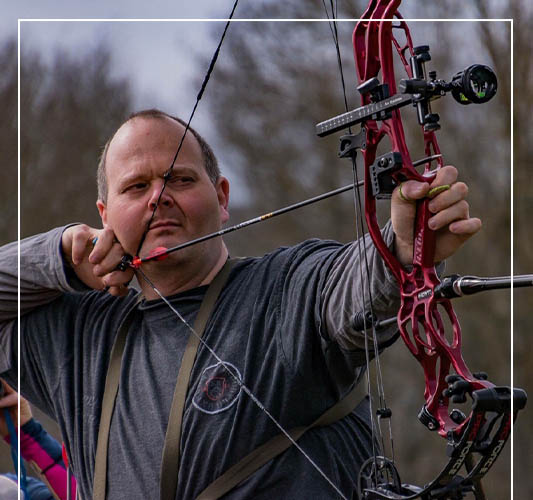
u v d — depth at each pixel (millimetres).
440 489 5039
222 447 6020
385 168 5191
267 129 28812
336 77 28391
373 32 5504
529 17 25594
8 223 24000
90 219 24344
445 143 26984
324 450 6059
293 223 28312
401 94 5070
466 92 4953
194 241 6438
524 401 4805
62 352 6969
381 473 5516
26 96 24359
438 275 5512
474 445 4867
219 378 6148
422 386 26031
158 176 6734
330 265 5949
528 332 26297
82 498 6605
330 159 28391
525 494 23406
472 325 26609
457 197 5055
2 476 8336
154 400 6320
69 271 7031
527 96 26000
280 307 6176
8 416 8164
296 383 6008
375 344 5441
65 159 24234
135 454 6266
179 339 6477
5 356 7273
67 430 6785
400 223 5227
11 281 7145
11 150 24094
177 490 6105
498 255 26453
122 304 6926
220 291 6539
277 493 5934
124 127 6945
